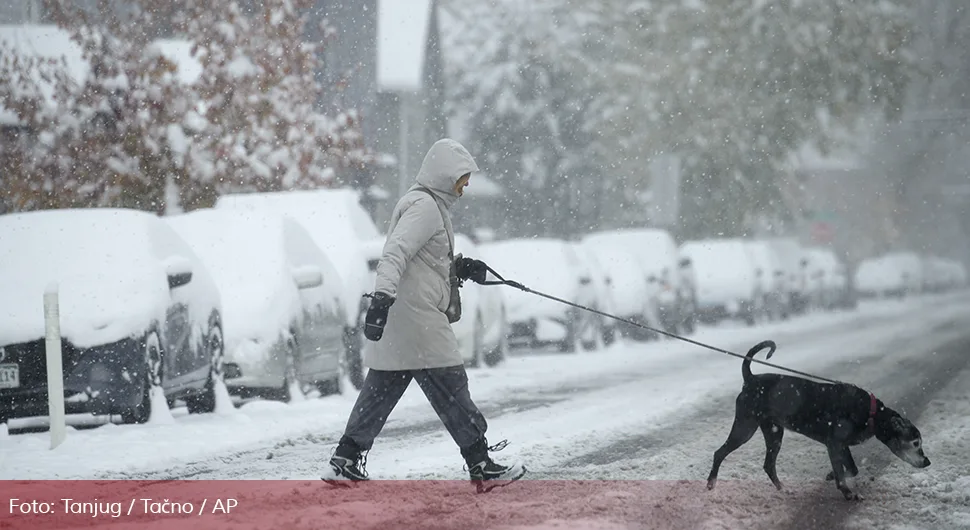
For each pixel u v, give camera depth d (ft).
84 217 127.95
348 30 487.20
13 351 112.57
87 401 113.50
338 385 149.48
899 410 123.44
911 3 462.60
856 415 77.61
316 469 90.84
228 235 145.48
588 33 492.54
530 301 230.89
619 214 473.26
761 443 101.19
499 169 501.97
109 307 115.55
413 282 75.82
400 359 75.56
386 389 76.84
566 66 489.67
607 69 473.26
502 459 89.81
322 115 254.06
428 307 75.92
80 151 213.05
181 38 232.73
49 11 215.31
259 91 231.91
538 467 89.56
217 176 221.87
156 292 119.44
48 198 211.41
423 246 76.13
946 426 110.52
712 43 453.17
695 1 455.63
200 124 224.12
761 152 451.94
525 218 493.77
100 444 105.19
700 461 91.76
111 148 214.90
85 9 223.10
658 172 356.59
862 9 449.06
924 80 472.85
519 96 501.97
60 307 114.73
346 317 153.28
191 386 125.08
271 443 107.14
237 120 229.66
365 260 160.66
